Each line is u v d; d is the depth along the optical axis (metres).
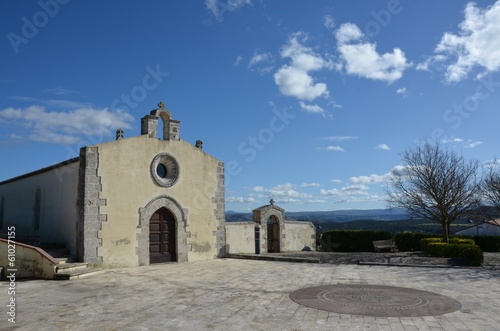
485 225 37.47
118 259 16.72
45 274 13.86
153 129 18.67
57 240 17.95
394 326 7.72
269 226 25.33
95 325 7.98
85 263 15.62
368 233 26.78
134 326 7.91
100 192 16.48
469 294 10.70
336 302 9.87
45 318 8.52
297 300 10.15
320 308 9.24
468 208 23.14
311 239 27.28
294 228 25.91
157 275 14.62
